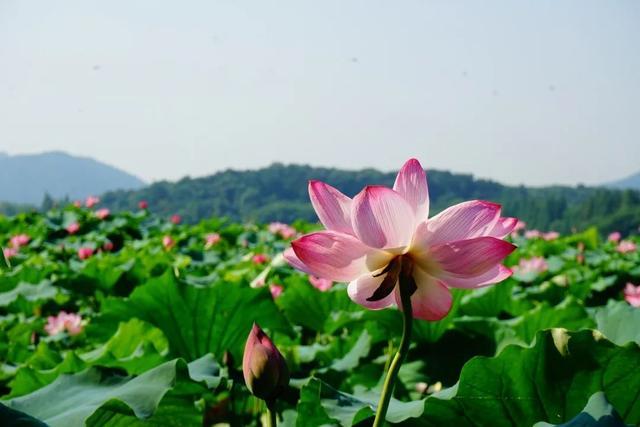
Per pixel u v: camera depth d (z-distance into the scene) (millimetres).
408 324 1755
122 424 2475
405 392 3855
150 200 173625
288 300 5359
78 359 3340
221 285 4047
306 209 157750
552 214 121812
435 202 166500
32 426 1956
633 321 2832
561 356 2094
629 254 11281
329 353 4488
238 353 4230
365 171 165875
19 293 6316
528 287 7586
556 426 1766
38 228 13688
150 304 4094
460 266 1733
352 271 1809
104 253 10469
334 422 2406
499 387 2131
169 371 2439
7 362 4113
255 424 3553
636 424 2127
